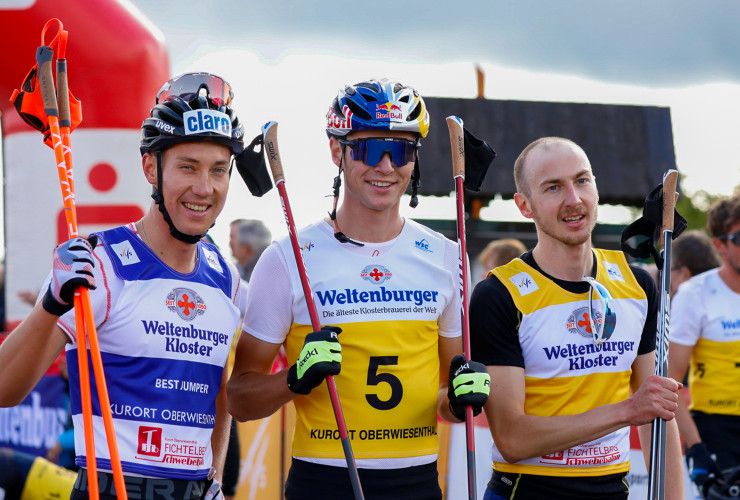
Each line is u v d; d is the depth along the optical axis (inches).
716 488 251.6
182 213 146.7
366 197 161.9
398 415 159.3
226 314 153.7
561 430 162.7
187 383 146.1
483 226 580.7
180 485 143.9
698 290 261.1
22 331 135.7
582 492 170.2
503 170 532.7
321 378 145.3
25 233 263.0
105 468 140.5
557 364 170.9
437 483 165.0
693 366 266.8
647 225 181.2
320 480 158.4
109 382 142.2
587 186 173.9
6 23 250.1
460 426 275.6
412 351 162.2
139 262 146.7
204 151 146.3
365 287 162.7
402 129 160.2
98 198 259.3
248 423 267.3
